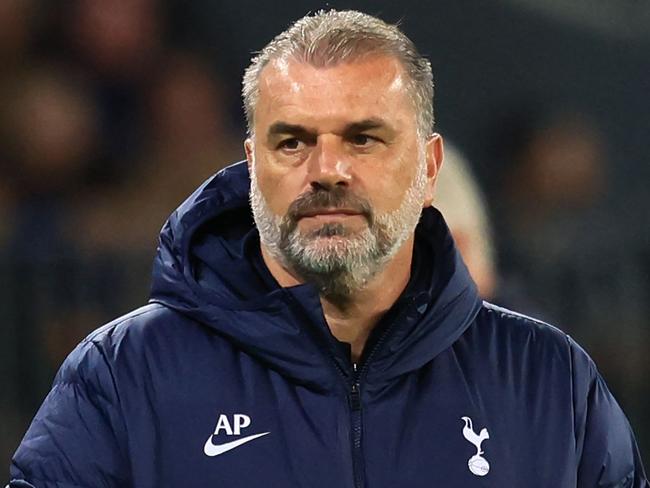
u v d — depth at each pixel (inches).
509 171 1068.5
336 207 340.8
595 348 916.0
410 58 356.2
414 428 359.3
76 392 357.7
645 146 1095.6
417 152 354.3
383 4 1096.8
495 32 1112.2
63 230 911.7
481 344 378.3
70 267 868.6
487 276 549.3
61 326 858.1
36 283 861.8
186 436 350.9
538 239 965.2
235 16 1045.2
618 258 935.0
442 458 356.5
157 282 375.6
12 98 975.0
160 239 382.6
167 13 1025.5
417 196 355.6
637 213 1045.8
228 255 374.6
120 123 983.0
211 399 355.9
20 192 944.3
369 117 341.7
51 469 348.8
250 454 349.7
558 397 373.7
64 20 1008.2
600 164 1079.6
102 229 922.1
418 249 374.6
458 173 536.7
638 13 1128.8
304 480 348.5
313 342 357.4
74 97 981.2
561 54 1116.5
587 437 378.3
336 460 351.9
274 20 1049.5
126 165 971.3
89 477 348.5
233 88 1023.6
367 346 363.3
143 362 359.9
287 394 357.7
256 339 358.0
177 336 365.1
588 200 1055.6
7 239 894.4
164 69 1008.9
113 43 1002.7
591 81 1112.8
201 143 991.6
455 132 1095.0
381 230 345.7
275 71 347.9
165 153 981.2
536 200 1048.8
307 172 341.4
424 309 361.1
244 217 382.6
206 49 1029.2
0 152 956.0
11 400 844.6
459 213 531.2
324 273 346.6
